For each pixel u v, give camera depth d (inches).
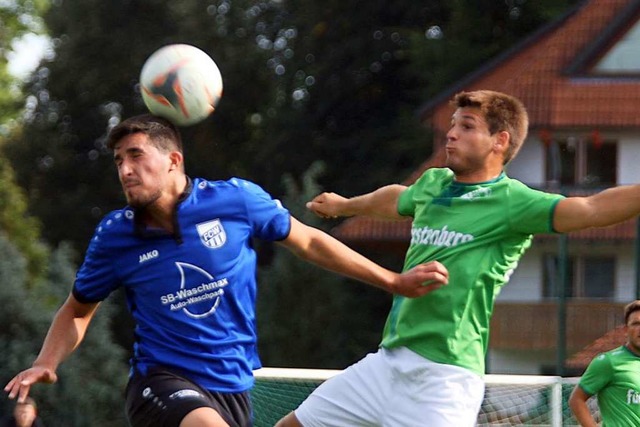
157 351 588.4
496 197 663.1
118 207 4601.4
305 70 4441.4
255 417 1053.8
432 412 669.9
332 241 605.9
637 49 3383.4
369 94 4404.5
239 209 589.0
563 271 2021.4
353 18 4357.8
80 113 4662.9
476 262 662.5
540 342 2925.7
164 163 576.4
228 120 4566.9
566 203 640.4
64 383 2618.1
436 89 4015.8
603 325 2883.9
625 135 3280.0
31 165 4608.8
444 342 668.7
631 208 625.6
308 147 4340.6
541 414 1135.0
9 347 2581.2
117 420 2714.1
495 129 667.4
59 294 2827.3
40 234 4439.0
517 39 4050.2
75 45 4566.9
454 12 4097.0
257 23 4618.6
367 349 3420.3
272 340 3361.2
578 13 3555.6
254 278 601.0
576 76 3393.2
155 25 4618.6
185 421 567.5
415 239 684.7
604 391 948.0
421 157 4045.3
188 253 581.3
